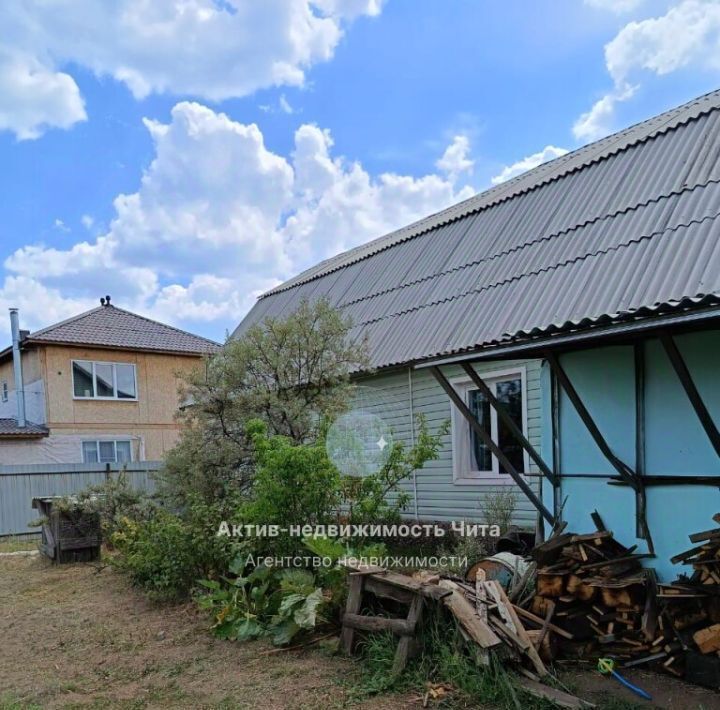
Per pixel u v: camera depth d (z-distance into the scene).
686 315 3.16
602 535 4.35
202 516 6.18
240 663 4.36
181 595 6.27
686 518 4.11
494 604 3.99
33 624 5.78
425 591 4.01
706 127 7.98
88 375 19.56
